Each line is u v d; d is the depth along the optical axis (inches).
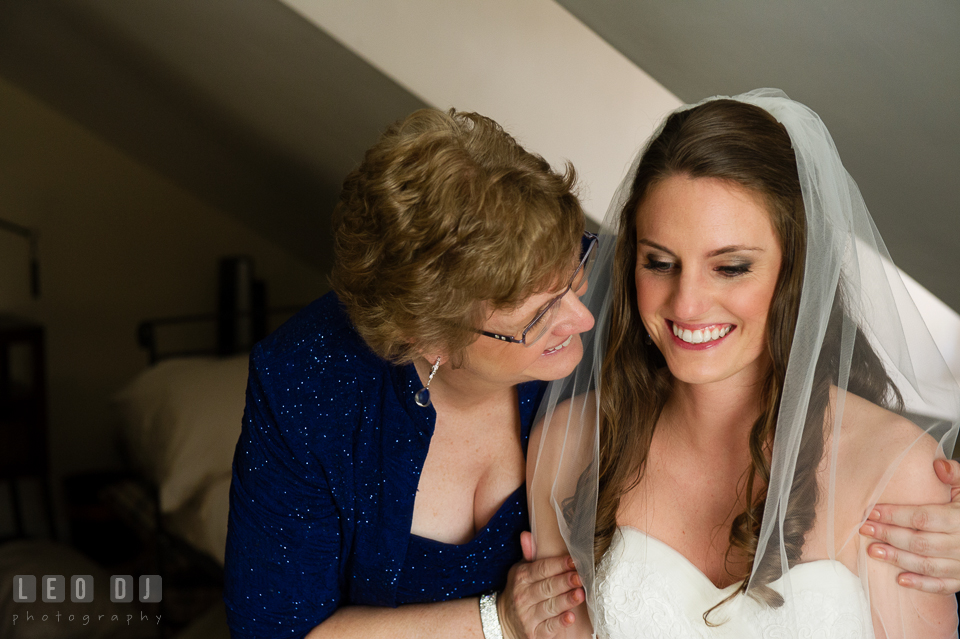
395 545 54.5
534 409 56.1
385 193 42.1
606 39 70.8
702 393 51.5
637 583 51.6
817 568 46.9
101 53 119.6
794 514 47.5
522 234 41.4
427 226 41.0
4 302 170.9
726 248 43.9
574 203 44.4
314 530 54.4
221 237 183.5
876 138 58.2
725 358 46.9
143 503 138.3
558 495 54.3
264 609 54.6
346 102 82.7
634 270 52.4
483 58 70.1
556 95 71.0
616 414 54.5
